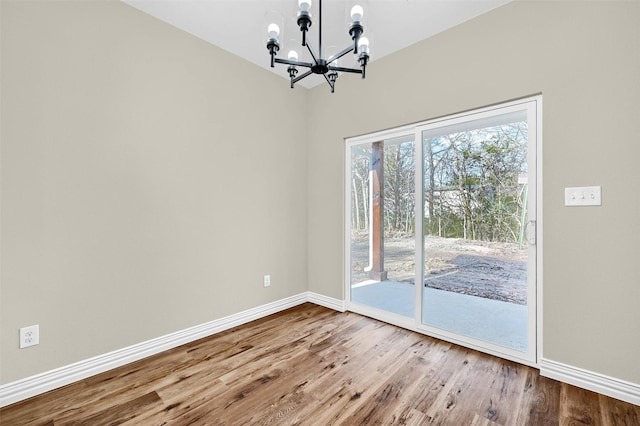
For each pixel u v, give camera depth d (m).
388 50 2.63
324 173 3.29
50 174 1.76
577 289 1.79
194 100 2.44
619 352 1.67
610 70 1.67
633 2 1.60
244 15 2.20
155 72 2.20
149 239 2.19
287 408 1.62
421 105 2.48
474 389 1.77
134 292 2.12
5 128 1.62
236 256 2.76
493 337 2.20
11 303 1.65
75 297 1.87
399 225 2.74
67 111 1.82
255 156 2.91
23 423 1.50
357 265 3.10
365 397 1.70
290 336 2.52
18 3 1.65
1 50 1.60
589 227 1.74
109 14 1.98
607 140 1.68
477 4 2.05
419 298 2.59
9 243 1.64
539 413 1.56
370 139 2.93
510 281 2.12
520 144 2.06
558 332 1.86
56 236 1.79
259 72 2.94
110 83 1.99
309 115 3.44
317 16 2.15
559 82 1.83
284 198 3.20
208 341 2.43
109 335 2.01
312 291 3.45
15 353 1.67
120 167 2.04
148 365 2.06
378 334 2.56
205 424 1.50
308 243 3.48
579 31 1.76
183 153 2.37
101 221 1.96
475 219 2.29
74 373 1.86
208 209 2.54
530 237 2.00
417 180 2.58
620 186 1.65
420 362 2.09
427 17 2.19
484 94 2.14
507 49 2.03
